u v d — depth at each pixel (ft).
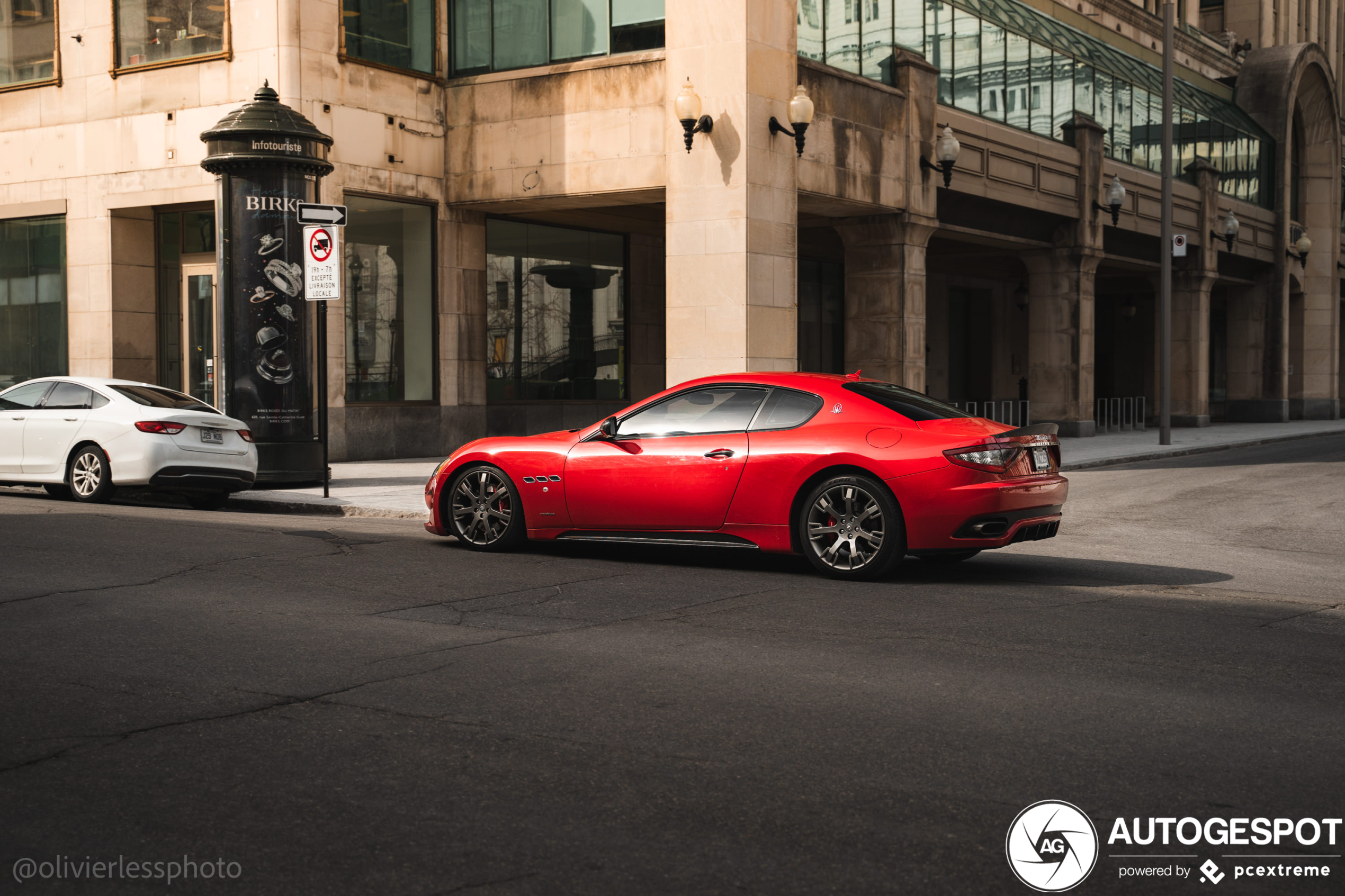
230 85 66.64
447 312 71.26
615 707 17.60
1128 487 58.03
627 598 26.48
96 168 71.87
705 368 61.41
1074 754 15.53
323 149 53.16
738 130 60.29
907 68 73.77
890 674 19.67
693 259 61.57
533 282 76.89
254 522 39.78
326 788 14.15
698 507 30.30
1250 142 135.85
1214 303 153.99
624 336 82.94
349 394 66.64
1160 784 14.43
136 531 35.70
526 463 32.45
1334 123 145.69
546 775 14.62
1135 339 152.25
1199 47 134.82
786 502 29.50
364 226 67.26
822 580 29.30
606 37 65.82
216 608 24.67
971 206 83.66
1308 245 140.26
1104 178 99.66
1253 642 22.57
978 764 15.14
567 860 12.10
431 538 36.32
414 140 69.21
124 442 43.70
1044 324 97.91
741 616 24.62
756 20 60.85
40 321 74.90
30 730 16.28
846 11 69.62
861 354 76.13
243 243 51.29
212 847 12.39
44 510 40.98
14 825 13.01
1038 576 30.96
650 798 13.87
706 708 17.58
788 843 12.57
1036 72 91.15
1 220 75.72
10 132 74.64
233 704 17.58
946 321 121.08
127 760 15.08
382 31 67.92
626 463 31.12
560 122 66.85
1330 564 34.78
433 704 17.65
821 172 66.69
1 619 23.32
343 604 25.36
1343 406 162.71
